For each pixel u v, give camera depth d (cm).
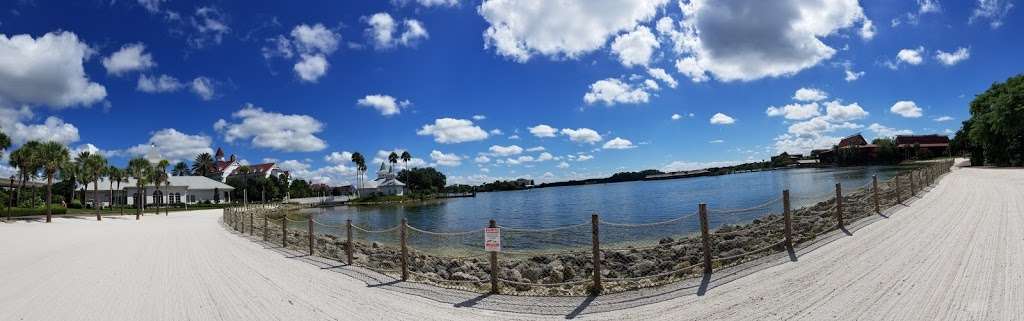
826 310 670
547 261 1641
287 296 934
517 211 6250
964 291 693
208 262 1416
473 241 2648
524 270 1427
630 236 2469
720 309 718
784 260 998
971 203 1700
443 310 809
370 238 3033
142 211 5994
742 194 6100
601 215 4484
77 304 909
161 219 4512
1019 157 5100
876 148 13462
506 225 4191
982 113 5797
